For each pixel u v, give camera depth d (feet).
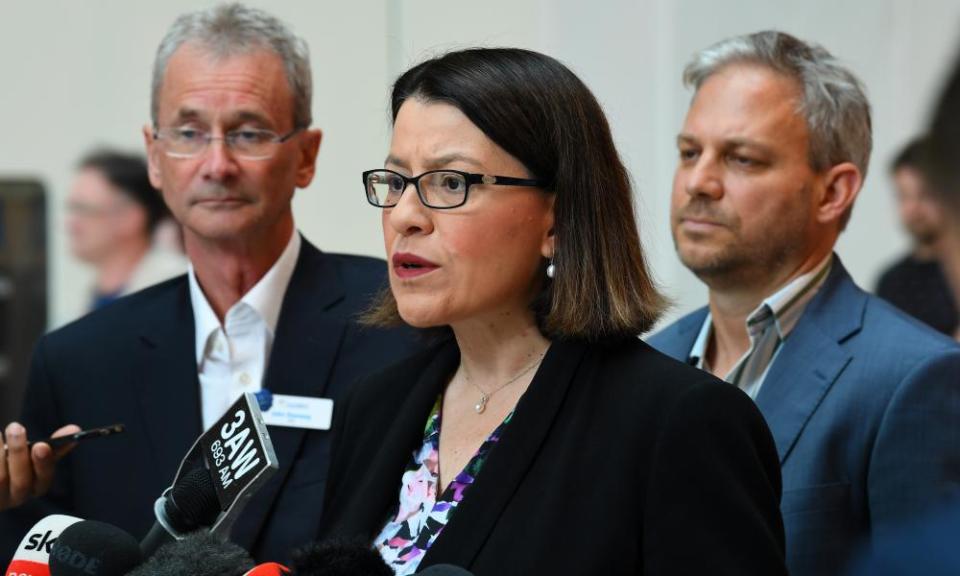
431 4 43.19
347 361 23.57
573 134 15.57
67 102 46.68
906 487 19.35
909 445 19.58
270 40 23.76
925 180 5.49
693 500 13.91
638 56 40.70
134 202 45.55
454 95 15.48
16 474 19.79
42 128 46.34
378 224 44.21
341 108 44.16
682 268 39.65
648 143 40.47
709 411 14.28
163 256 45.73
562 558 14.17
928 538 6.64
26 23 47.39
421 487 16.30
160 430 23.20
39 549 14.74
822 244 22.67
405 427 16.97
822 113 22.15
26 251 44.16
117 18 47.09
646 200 40.22
